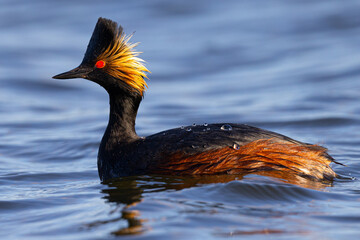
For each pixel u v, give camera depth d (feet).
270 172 34.60
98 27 39.29
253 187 31.60
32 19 108.78
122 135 38.63
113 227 26.37
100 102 74.38
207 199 30.25
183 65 86.63
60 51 93.30
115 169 37.47
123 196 31.81
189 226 25.99
